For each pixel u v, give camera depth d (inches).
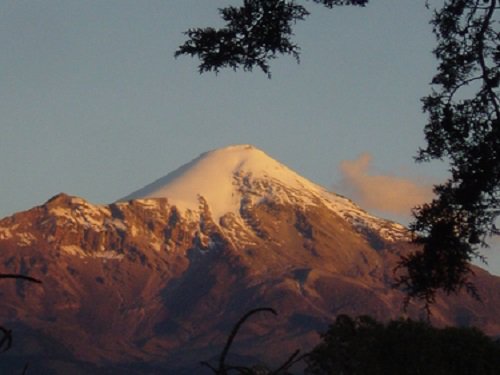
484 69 2027.6
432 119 2054.6
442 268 2037.4
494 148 2004.2
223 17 1846.7
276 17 1830.7
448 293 2039.9
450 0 2025.1
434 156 2057.1
